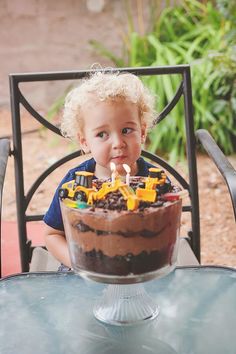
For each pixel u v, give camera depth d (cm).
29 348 115
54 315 125
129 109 145
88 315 125
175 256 116
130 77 154
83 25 468
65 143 426
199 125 397
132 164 153
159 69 183
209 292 131
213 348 113
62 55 475
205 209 329
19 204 182
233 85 377
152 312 124
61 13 466
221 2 350
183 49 426
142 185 121
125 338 117
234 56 350
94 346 115
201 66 393
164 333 118
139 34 464
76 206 112
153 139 388
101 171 163
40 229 281
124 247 109
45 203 337
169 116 388
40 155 403
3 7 468
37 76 180
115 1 462
